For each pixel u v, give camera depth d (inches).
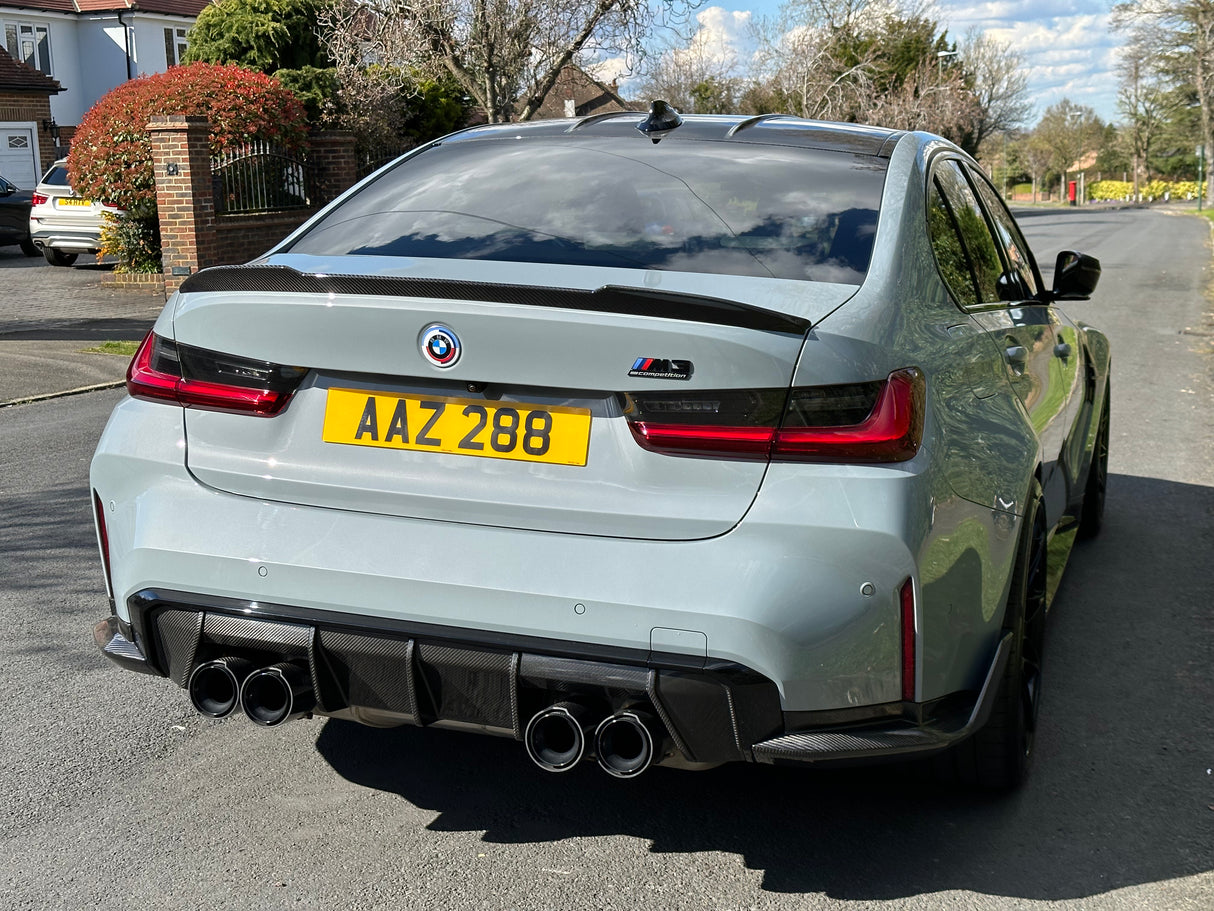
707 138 135.3
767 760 95.5
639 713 94.8
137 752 134.0
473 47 774.5
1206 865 112.0
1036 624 129.8
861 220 117.3
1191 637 171.9
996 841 115.8
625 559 95.4
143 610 107.0
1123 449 298.8
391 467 101.8
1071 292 170.4
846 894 106.2
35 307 614.5
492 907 103.7
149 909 103.3
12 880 107.6
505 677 97.2
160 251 719.7
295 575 102.0
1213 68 2987.2
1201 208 3297.2
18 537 219.5
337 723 142.6
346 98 908.6
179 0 1588.3
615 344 94.2
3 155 1270.9
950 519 100.3
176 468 107.6
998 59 2925.7
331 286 100.2
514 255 115.0
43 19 1498.5
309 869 109.7
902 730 98.2
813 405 93.7
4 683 153.4
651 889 106.7
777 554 93.4
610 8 766.5
